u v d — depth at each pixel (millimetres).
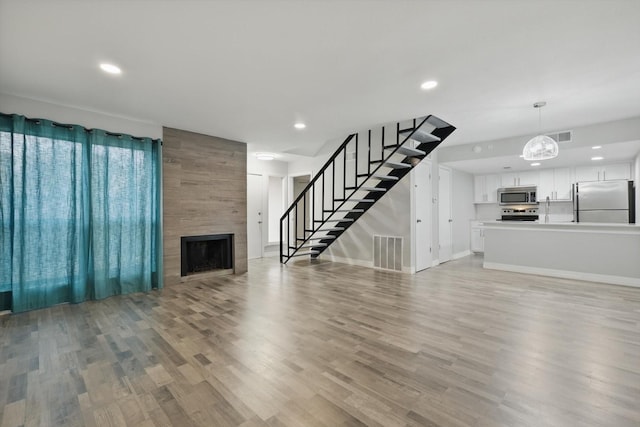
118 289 4020
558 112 3971
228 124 4391
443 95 3344
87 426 1592
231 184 5297
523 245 5449
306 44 2309
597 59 2564
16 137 3238
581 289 4262
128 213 4062
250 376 2049
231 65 2629
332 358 2289
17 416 1667
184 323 3014
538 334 2697
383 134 4625
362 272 5547
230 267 5367
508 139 5477
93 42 2248
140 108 3682
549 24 2064
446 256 6766
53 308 3463
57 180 3512
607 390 1857
